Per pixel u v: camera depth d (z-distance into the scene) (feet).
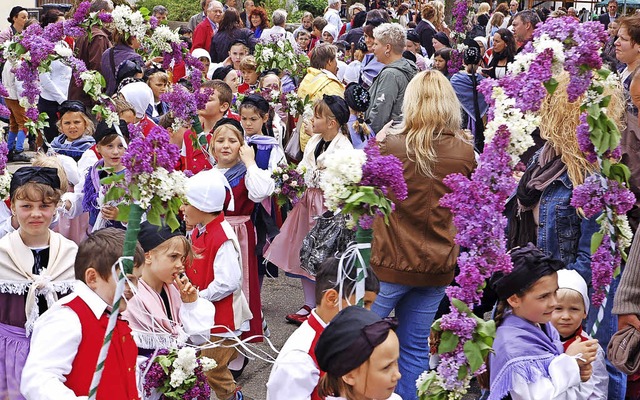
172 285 15.62
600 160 12.51
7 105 39.45
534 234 17.26
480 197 11.07
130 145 11.00
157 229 14.94
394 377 10.40
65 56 19.58
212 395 19.85
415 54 40.40
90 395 10.98
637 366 14.28
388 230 16.61
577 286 14.89
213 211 17.92
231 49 35.99
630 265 14.40
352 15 58.70
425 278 16.67
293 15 88.94
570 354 13.32
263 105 23.52
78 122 23.85
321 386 11.26
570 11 54.13
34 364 11.69
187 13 80.38
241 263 18.88
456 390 11.27
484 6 59.77
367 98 23.73
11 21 43.39
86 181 20.08
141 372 13.94
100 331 12.10
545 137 16.30
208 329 15.37
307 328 12.34
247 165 20.68
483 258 11.14
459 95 29.12
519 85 11.35
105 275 12.11
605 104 12.19
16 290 14.52
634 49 19.70
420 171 16.35
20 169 14.80
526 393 12.79
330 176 10.93
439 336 11.85
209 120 23.84
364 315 10.54
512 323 13.38
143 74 28.63
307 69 30.55
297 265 23.30
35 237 14.90
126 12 21.99
